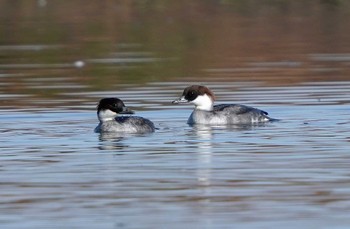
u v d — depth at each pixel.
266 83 25.14
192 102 20.73
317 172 15.09
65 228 12.30
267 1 42.69
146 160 16.33
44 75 27.11
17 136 18.70
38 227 12.35
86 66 28.64
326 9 40.66
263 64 28.55
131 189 14.21
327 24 37.12
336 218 12.52
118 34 35.75
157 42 33.81
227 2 42.75
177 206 13.24
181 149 17.31
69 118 20.73
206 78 26.08
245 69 27.62
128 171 15.45
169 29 36.66
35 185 14.52
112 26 37.72
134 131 19.17
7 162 16.27
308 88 24.14
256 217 12.64
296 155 16.47
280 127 19.48
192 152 16.98
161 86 24.95
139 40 34.34
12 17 40.09
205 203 13.36
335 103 21.94
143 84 25.31
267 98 22.86
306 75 26.30
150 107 22.05
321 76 26.08
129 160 16.33
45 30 36.69
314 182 14.41
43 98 23.31
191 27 37.00
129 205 13.32
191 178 14.86
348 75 26.09
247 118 20.22
